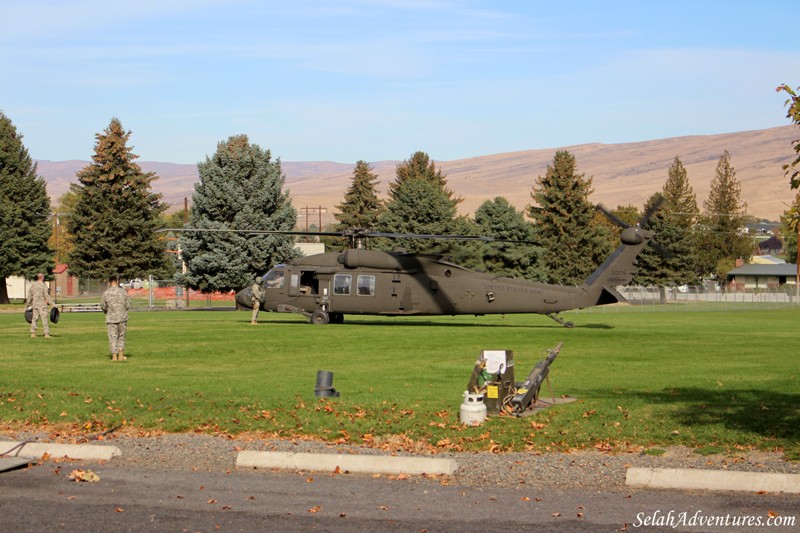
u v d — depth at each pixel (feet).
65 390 59.72
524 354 93.25
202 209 259.19
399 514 31.65
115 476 37.22
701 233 427.74
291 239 265.13
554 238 320.29
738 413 50.19
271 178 263.49
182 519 30.96
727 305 281.95
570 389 63.57
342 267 142.82
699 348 102.17
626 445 42.68
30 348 94.38
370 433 44.96
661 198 140.56
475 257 146.20
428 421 47.93
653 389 63.36
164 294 345.72
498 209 312.91
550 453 41.52
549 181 326.85
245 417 49.24
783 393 60.49
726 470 36.40
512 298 140.97
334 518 31.19
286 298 143.64
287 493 34.53
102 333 117.19
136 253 274.57
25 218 262.06
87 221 276.00
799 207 44.04
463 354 91.86
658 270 343.26
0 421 48.85
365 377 71.15
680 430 45.27
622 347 103.19
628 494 34.47
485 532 29.63
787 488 34.63
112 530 29.71
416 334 119.85
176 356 87.97
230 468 38.81
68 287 379.14
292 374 73.10
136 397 56.34
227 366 79.56
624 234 140.87
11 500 33.32
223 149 263.49
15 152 261.24
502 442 43.19
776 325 156.76
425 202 315.58
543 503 33.17
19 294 327.06
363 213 415.85
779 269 422.00
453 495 34.27
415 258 141.69
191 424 47.55
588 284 141.18
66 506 32.53
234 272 255.29
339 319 148.25
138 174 279.08
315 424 47.37
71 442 43.70
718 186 442.09
